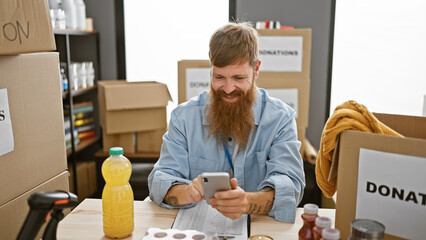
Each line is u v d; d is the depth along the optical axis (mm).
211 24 3039
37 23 1062
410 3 2756
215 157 1329
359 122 903
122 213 967
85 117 2967
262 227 1053
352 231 711
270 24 2650
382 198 847
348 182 890
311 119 3055
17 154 1069
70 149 2658
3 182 1027
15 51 994
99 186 2760
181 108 1376
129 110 2572
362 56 2916
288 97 2498
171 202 1162
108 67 3156
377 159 841
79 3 2721
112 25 3090
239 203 1023
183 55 3119
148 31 3105
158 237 910
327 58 2971
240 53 1169
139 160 2701
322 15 2922
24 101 1084
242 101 1250
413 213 812
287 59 2463
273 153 1293
